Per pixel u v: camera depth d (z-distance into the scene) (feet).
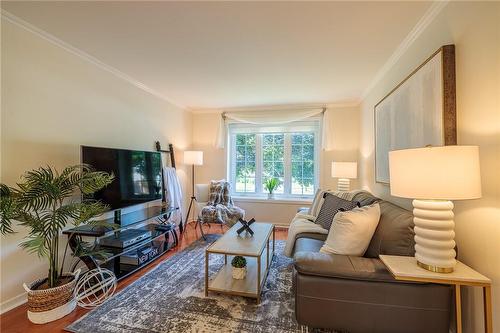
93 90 8.66
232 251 6.57
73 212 6.08
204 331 5.33
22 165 6.45
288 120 14.64
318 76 9.95
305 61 8.54
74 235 7.21
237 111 15.53
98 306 6.23
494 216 3.96
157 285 7.33
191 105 14.90
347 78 10.14
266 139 15.66
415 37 6.63
